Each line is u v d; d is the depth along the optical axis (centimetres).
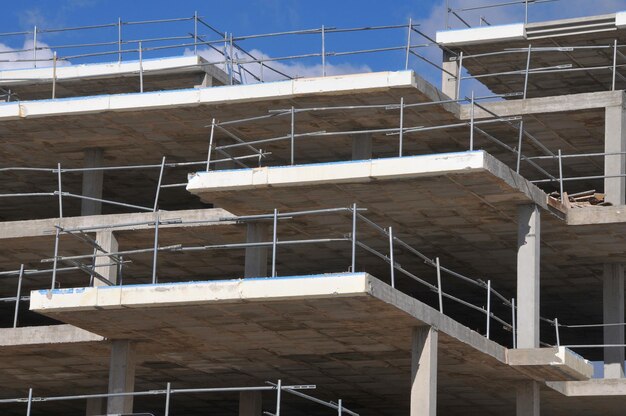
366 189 3198
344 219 3409
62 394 3831
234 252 3756
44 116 3819
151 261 3878
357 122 3731
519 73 3803
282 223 3462
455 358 3152
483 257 3741
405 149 3919
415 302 2862
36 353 3322
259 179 3231
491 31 4016
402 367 3341
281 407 4097
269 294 2753
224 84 4153
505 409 3794
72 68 4159
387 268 3950
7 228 3734
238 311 2867
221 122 3781
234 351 3241
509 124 3700
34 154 4091
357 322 2911
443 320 2962
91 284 3522
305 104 3653
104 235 3678
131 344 3175
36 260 3922
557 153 3906
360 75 3591
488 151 3925
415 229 3481
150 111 3756
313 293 2720
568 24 3950
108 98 3781
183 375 3562
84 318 2975
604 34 3931
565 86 4238
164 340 3150
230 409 4216
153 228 3591
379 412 4100
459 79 3781
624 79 4034
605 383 3428
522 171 4075
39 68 4197
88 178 4022
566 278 3906
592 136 3791
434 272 3966
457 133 3766
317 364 3359
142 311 2906
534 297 3216
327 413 4181
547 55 4062
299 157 4012
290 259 3847
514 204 3256
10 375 3591
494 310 4475
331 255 3788
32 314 4588
